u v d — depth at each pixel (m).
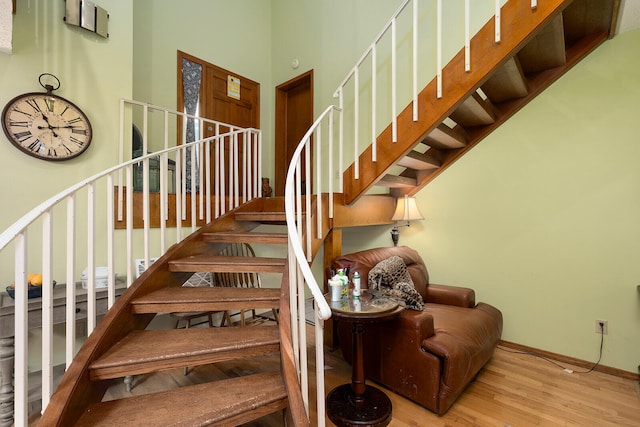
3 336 1.66
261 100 4.39
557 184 2.57
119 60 2.47
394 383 2.14
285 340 1.44
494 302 2.92
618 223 2.33
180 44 3.48
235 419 1.24
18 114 1.97
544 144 2.63
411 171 3.08
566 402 2.03
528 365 2.51
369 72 3.49
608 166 2.36
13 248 1.96
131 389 2.16
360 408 1.92
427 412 1.96
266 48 4.48
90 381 1.31
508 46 1.68
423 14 3.09
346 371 2.47
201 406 1.26
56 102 2.12
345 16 3.70
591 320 2.45
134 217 2.46
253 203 3.06
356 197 2.48
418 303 2.31
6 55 1.97
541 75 2.28
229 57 3.99
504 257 2.85
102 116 2.36
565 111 2.53
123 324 1.58
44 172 2.09
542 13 1.57
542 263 2.66
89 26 2.27
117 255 2.36
